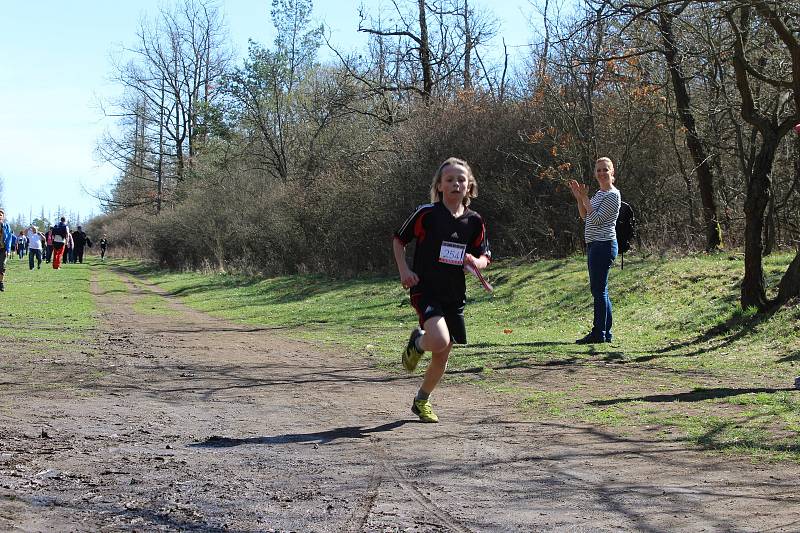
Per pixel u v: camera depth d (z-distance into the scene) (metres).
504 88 24.58
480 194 22.16
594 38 17.09
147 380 8.01
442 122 23.77
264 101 38.34
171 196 47.75
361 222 25.30
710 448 5.02
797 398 6.52
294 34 41.44
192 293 28.25
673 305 12.48
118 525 3.39
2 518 3.41
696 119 19.14
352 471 4.51
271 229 30.77
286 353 10.64
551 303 14.87
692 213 20.19
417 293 5.72
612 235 10.63
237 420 6.10
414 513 3.69
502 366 8.90
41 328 13.08
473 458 4.84
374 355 10.36
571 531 3.46
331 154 32.44
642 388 7.37
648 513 3.71
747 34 12.55
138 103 50.97
